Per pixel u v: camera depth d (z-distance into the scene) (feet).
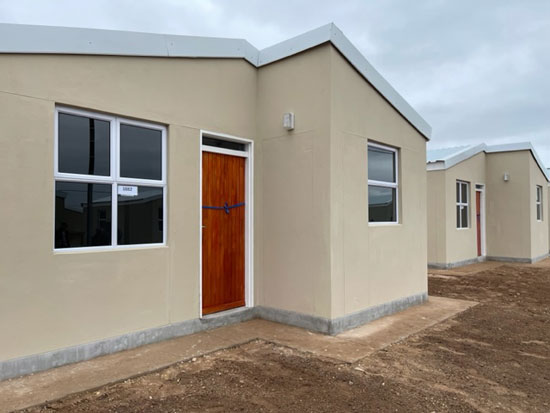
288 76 17.78
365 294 18.26
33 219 11.67
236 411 9.53
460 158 39.52
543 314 20.59
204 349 14.05
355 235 17.67
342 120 16.96
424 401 10.24
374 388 11.01
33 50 11.64
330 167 16.19
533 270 37.40
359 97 18.19
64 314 12.29
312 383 11.30
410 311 20.85
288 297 17.56
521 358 13.87
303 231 17.07
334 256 16.31
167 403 9.91
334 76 16.48
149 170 14.97
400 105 21.13
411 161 22.40
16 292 11.29
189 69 16.08
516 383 11.60
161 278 14.97
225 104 17.49
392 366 12.80
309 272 16.79
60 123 12.62
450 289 27.96
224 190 17.92
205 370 12.25
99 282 13.16
